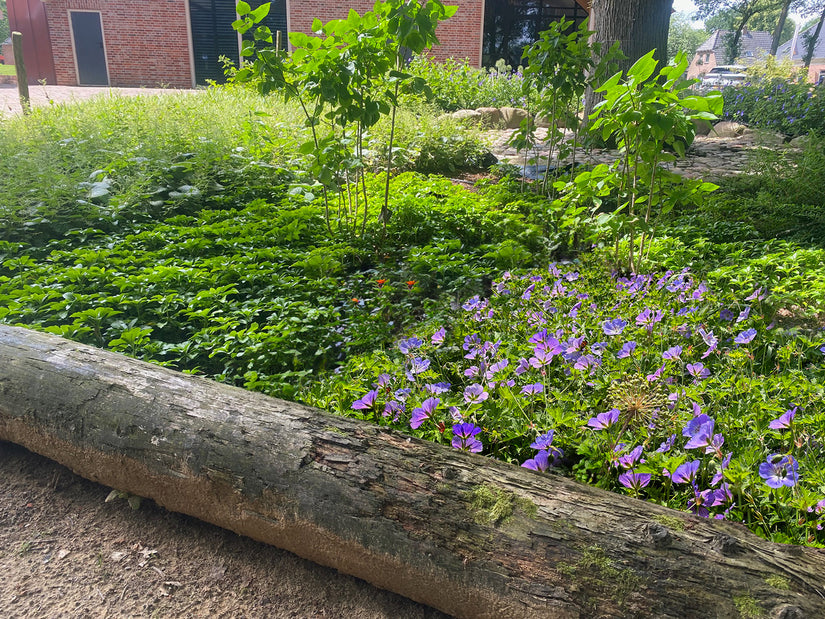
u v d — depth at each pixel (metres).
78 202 5.11
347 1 19.09
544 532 1.59
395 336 3.43
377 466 1.81
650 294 3.55
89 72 19.62
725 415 2.31
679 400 2.33
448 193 6.61
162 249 4.50
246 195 6.28
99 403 2.14
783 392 2.42
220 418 2.01
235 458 1.91
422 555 1.66
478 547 1.61
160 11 19.12
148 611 1.78
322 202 5.95
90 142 6.60
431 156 8.68
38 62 19.34
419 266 4.37
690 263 4.32
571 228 5.20
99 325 3.35
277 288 3.97
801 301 3.42
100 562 1.95
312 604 1.81
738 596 1.40
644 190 4.54
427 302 3.87
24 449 2.46
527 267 4.70
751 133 12.25
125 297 3.61
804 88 15.89
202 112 8.38
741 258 4.39
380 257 4.97
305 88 4.50
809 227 5.40
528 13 20.38
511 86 15.19
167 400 2.11
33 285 3.66
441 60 19.36
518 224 5.39
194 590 1.86
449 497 1.71
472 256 4.70
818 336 3.02
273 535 1.90
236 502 1.91
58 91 15.95
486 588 1.60
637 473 1.94
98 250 4.32
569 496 1.70
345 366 2.96
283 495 1.83
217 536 2.06
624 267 4.42
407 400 2.37
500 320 3.35
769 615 1.36
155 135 6.84
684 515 1.64
